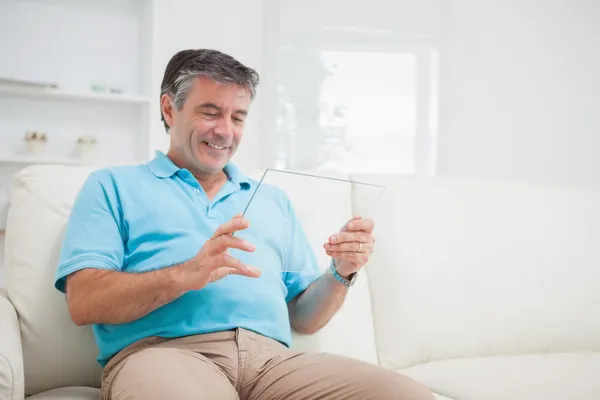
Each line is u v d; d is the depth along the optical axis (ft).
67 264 4.45
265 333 4.74
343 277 5.14
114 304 4.29
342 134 13.87
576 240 6.75
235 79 5.00
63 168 5.30
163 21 13.17
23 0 12.59
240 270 4.19
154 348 4.22
